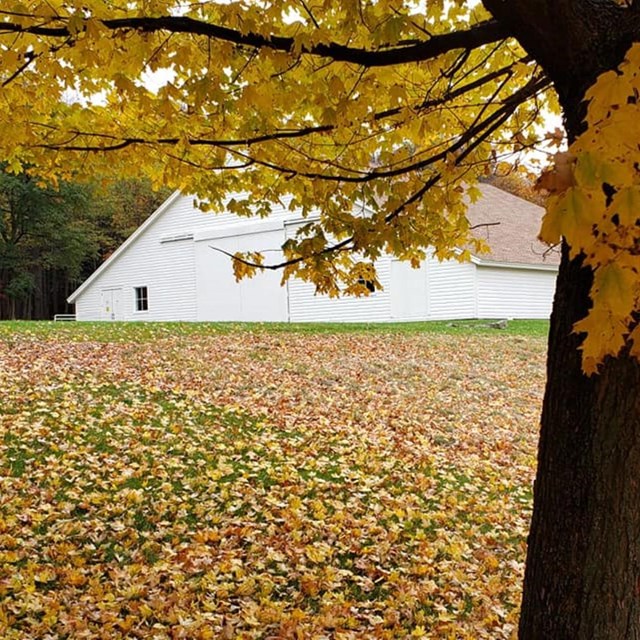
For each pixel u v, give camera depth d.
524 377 11.45
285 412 7.98
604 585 2.01
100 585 3.91
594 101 1.32
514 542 5.09
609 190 1.53
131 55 2.70
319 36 2.37
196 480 5.64
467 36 2.40
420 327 17.14
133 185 38.88
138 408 7.55
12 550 4.23
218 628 3.54
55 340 11.87
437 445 7.38
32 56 2.78
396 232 3.51
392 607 3.94
